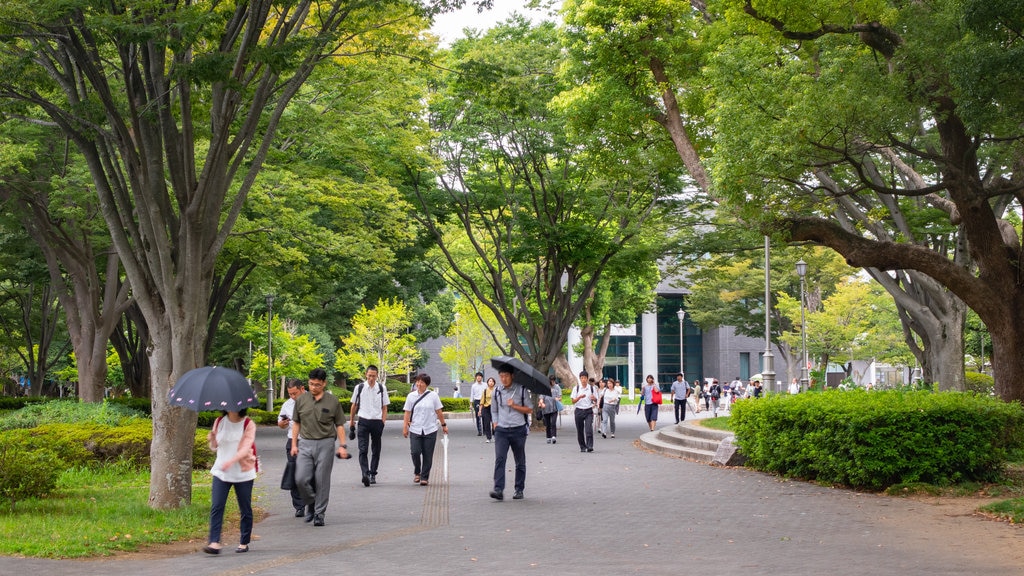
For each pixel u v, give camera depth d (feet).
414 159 81.30
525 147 94.27
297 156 75.15
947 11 45.83
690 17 67.97
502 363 42.68
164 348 38.70
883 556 27.84
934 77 46.78
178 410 38.58
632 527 34.06
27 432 53.93
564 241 95.50
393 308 152.05
